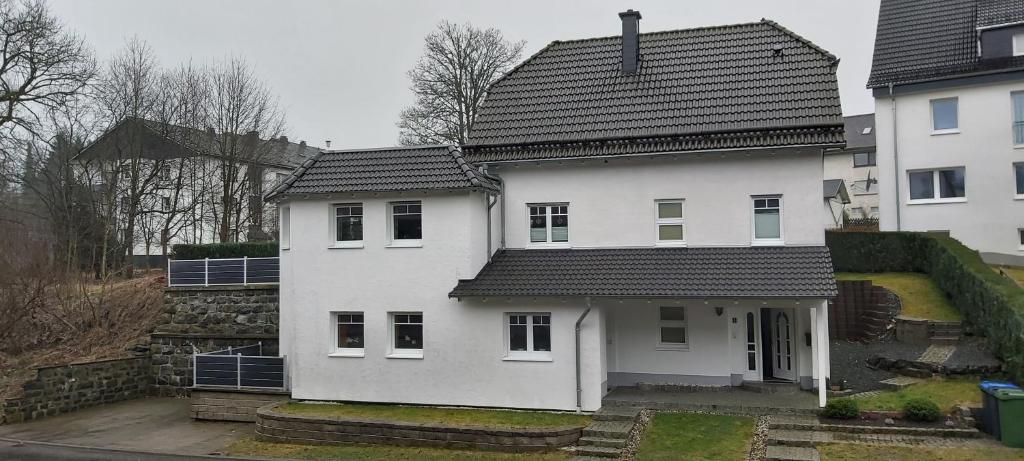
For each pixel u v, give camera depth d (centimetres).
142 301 2795
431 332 1775
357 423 1617
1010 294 1691
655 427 1534
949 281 2102
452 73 3750
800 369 1736
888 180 2839
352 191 1797
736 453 1374
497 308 1727
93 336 2591
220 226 3812
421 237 1803
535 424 1555
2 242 2655
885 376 1764
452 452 1527
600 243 1869
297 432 1667
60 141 3325
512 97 2091
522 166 1917
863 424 1453
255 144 3928
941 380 1678
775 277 1603
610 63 2114
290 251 1903
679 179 1825
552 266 1786
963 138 2719
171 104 3709
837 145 1673
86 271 3100
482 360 1734
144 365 2392
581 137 1895
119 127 3444
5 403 2020
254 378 1942
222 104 3822
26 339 2545
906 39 2942
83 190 3425
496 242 1914
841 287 2158
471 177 1742
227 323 2369
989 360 1695
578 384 1650
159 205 3766
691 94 1930
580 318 1656
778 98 1831
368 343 1817
